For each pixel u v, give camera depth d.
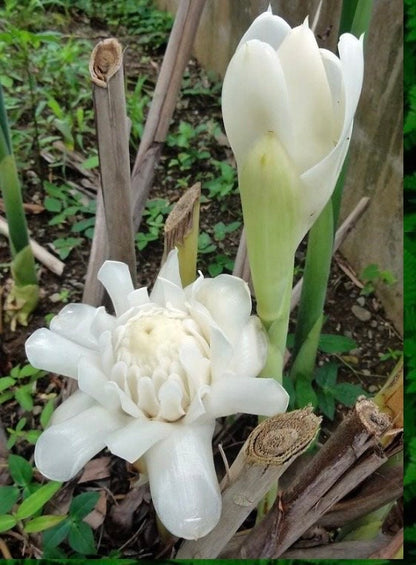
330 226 0.35
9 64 0.80
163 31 1.00
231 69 0.20
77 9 1.09
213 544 0.27
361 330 0.58
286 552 0.32
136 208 0.45
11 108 0.74
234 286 0.26
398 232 0.55
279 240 0.22
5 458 0.39
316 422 0.22
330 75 0.21
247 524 0.38
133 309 0.26
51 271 0.60
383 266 0.58
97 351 0.27
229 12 0.80
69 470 0.24
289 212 0.22
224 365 0.24
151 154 0.44
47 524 0.33
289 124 0.20
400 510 0.30
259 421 0.29
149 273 0.61
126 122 0.31
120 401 0.24
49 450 0.24
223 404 0.24
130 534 0.38
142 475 0.29
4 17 0.90
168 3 1.03
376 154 0.56
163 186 0.72
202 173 0.74
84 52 0.93
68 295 0.58
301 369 0.43
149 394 0.24
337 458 0.22
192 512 0.22
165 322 0.25
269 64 0.19
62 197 0.68
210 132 0.79
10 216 0.50
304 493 0.24
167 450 0.24
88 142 0.77
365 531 0.35
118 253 0.37
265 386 0.23
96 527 0.39
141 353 0.24
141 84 0.79
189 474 0.23
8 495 0.35
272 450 0.22
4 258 0.62
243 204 0.22
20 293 0.55
